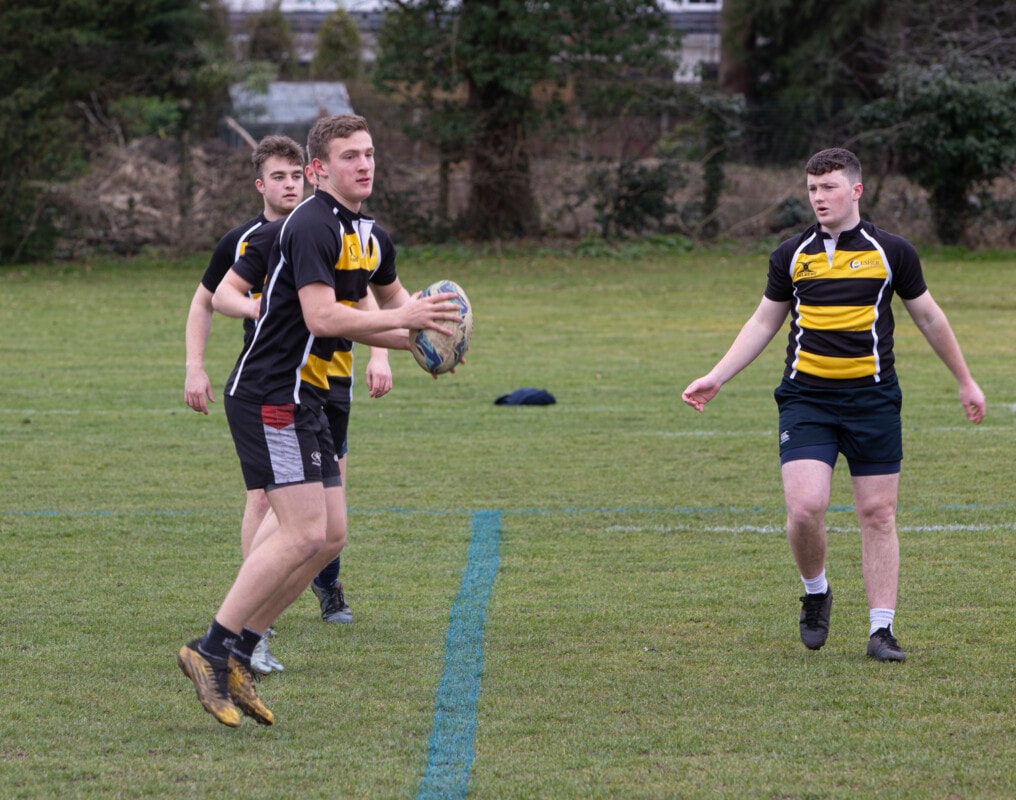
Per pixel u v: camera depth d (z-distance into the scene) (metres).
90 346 57.41
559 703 15.93
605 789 13.14
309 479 15.08
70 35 95.94
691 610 20.27
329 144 15.20
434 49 98.19
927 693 16.16
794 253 17.92
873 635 17.81
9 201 92.31
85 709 15.75
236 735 14.86
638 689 16.47
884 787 13.16
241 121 109.00
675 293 77.69
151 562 23.48
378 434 37.78
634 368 51.16
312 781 13.42
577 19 101.50
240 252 18.89
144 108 106.69
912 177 99.94
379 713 15.60
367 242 15.70
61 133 93.75
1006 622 19.33
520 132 102.12
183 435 37.56
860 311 17.42
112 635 18.91
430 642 18.64
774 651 18.09
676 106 103.06
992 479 30.61
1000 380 46.66
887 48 123.38
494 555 24.00
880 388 17.55
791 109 103.50
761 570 22.81
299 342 15.05
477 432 38.09
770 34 150.12
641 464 33.19
